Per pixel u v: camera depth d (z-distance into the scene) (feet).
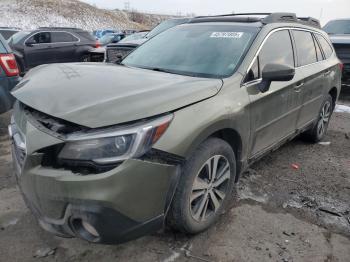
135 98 7.89
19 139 8.23
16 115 9.02
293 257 9.11
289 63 13.11
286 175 13.88
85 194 7.08
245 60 10.69
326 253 9.35
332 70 16.83
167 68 11.41
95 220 7.18
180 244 9.37
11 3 169.27
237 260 8.89
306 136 17.39
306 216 11.03
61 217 7.55
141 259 8.79
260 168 14.39
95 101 7.75
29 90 8.84
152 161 7.57
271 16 12.85
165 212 8.29
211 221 9.88
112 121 7.25
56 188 7.27
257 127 11.02
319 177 13.91
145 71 10.66
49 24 164.14
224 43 11.64
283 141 13.73
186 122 8.12
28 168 7.59
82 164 7.27
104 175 7.10
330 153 16.61
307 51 14.85
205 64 11.02
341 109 25.76
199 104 8.63
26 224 10.02
